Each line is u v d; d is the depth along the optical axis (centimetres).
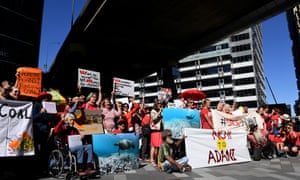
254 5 2464
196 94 1066
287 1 2238
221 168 703
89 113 693
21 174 579
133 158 687
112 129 748
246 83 8431
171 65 3981
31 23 3281
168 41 3466
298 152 1022
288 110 2050
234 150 823
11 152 523
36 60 3275
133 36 3219
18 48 3095
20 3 3181
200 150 733
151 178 554
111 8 2467
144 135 873
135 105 928
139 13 2622
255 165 761
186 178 554
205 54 9206
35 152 604
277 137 1033
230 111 969
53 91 1022
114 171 628
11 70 2975
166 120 795
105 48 3544
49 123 634
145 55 3903
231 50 8819
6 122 529
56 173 557
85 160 569
